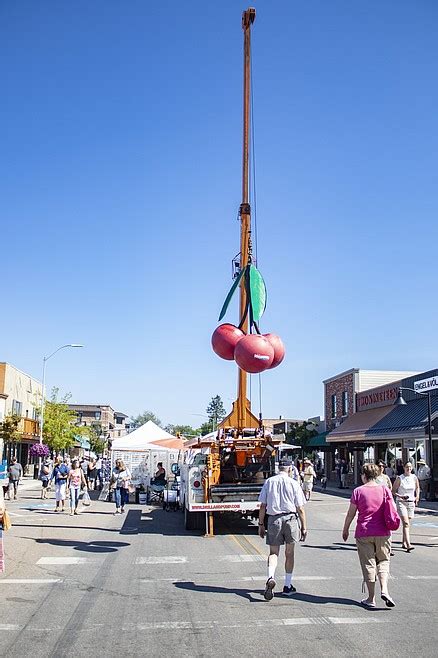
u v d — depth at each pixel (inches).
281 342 542.3
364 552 318.7
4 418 1692.9
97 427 4237.2
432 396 1242.0
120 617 299.4
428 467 1106.1
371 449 1574.8
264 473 656.4
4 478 1103.6
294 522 344.2
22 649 251.4
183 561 459.5
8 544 534.9
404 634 270.1
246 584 374.6
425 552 511.8
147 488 1021.8
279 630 276.7
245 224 643.5
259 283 591.2
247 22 682.2
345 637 266.1
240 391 650.8
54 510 876.6
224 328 557.6
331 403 1908.2
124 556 481.7
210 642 260.2
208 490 617.6
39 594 349.1
